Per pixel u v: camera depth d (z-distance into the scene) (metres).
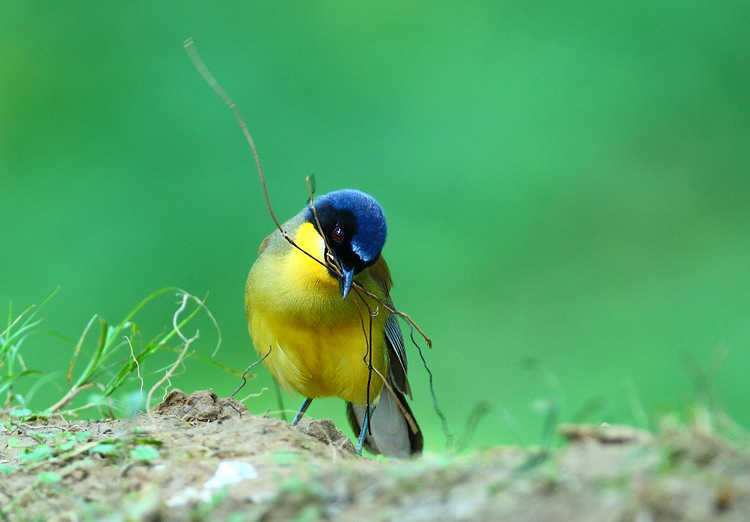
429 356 16.78
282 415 8.61
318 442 5.71
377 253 8.05
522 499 3.88
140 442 5.41
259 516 4.19
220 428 5.77
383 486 4.19
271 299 8.04
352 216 7.99
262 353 8.35
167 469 5.02
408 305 17.58
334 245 7.95
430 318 17.44
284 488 4.30
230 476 4.84
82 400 11.78
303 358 8.19
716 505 3.60
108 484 5.02
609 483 3.85
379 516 3.99
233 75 18.77
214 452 5.25
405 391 8.77
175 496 4.71
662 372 15.54
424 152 18.59
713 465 3.91
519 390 15.83
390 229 17.98
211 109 18.52
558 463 4.09
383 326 8.42
